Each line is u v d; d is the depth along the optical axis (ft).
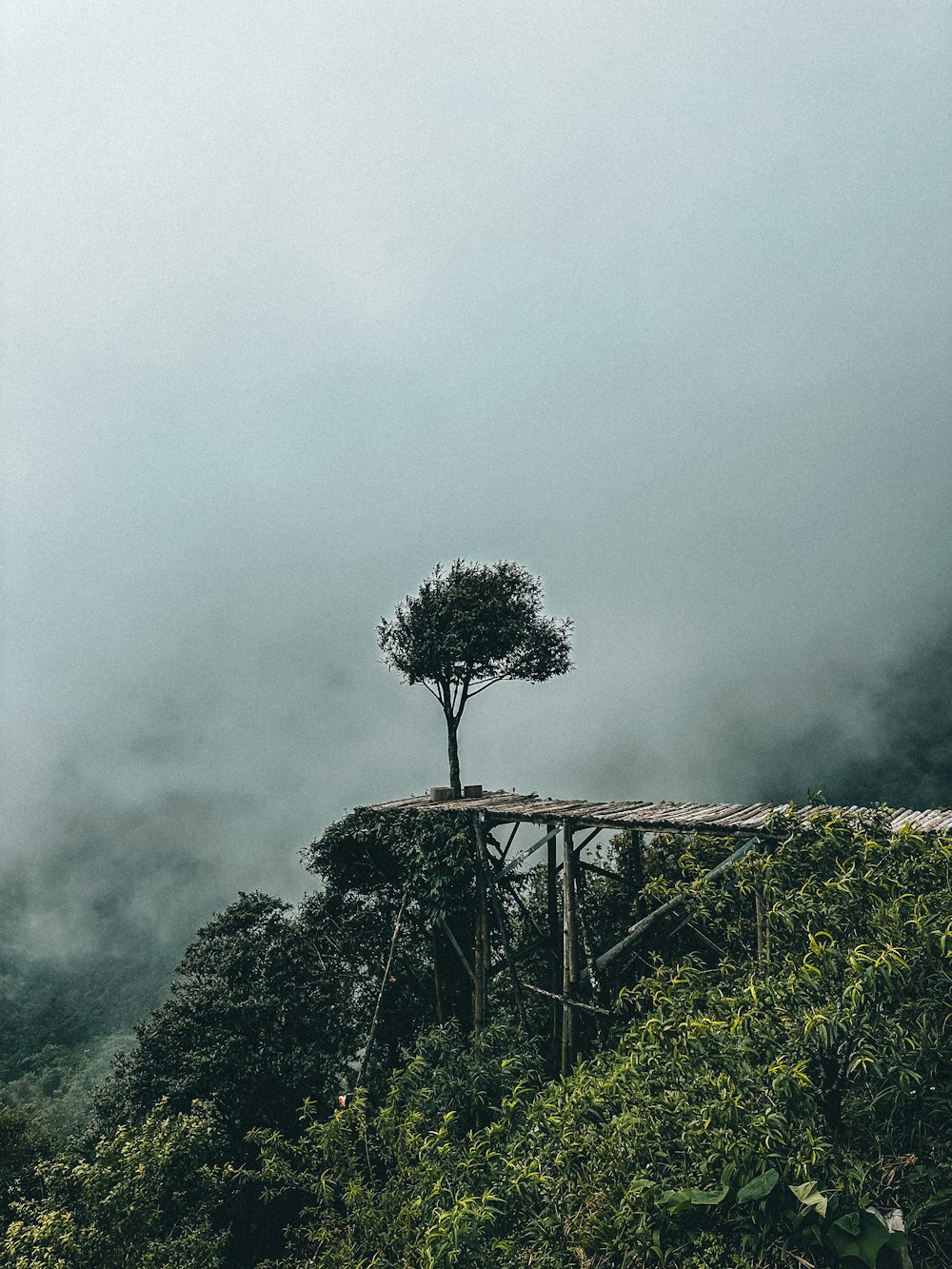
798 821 21.70
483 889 42.78
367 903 56.54
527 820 39.01
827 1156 14.85
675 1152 17.29
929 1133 15.70
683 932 38.58
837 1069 15.83
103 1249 28.55
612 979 39.86
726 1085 16.16
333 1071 51.11
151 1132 33.68
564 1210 18.16
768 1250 14.74
